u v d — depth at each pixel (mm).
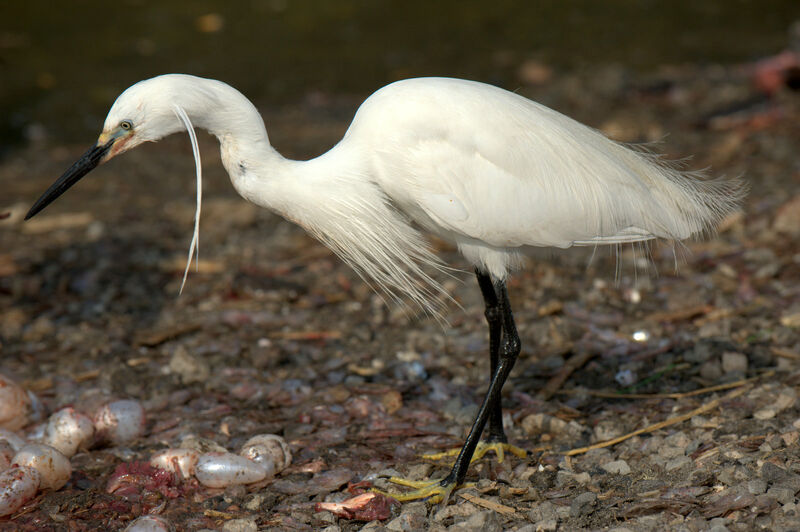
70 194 15641
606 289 10625
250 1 27047
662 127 17422
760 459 6188
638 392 8133
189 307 10812
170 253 12586
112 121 6602
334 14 25922
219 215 14148
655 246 11727
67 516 6312
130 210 14641
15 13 25234
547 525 5680
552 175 6738
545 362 8883
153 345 9758
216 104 6586
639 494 6035
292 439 7582
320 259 12148
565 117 7180
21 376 9070
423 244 7457
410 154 6637
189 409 8297
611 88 20094
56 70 21188
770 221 11961
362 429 7758
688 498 5852
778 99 18141
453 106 6629
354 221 6938
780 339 8664
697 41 23594
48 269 12016
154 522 5914
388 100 6738
